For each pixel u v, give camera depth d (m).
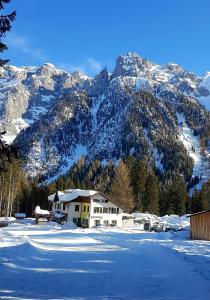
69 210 100.00
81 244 35.69
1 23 16.59
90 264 21.09
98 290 14.18
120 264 21.33
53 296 13.02
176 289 14.31
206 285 14.97
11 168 101.44
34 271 18.03
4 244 27.39
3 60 17.94
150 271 18.70
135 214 112.06
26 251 23.80
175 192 141.50
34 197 140.25
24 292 13.50
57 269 18.97
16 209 136.25
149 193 134.12
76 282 15.72
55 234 53.72
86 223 97.38
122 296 13.13
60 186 155.25
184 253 26.52
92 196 97.50
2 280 15.45
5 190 107.19
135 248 31.89
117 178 120.81
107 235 53.81
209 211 51.72
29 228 73.38
